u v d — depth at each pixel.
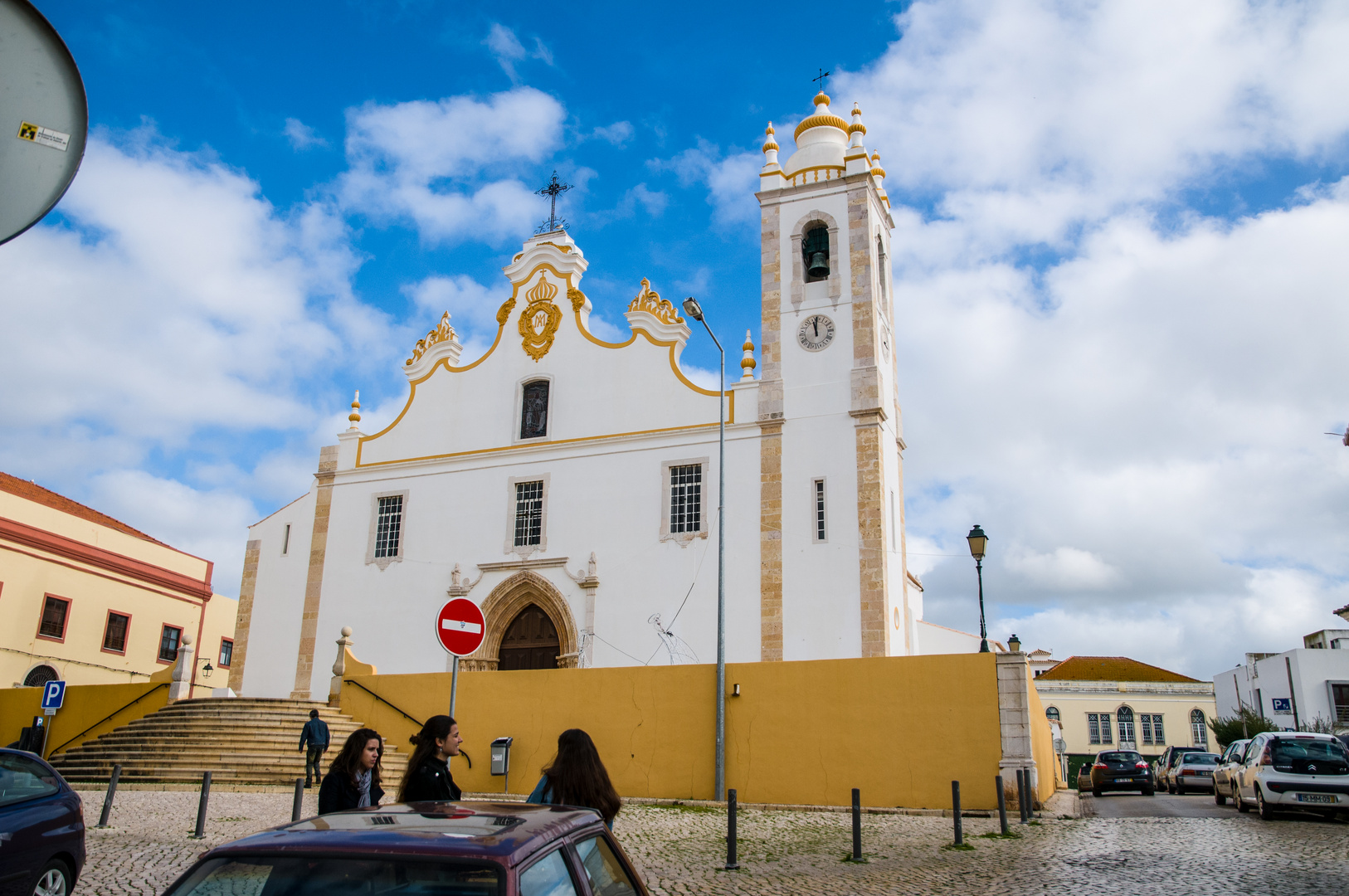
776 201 28.59
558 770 6.80
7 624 31.94
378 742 6.90
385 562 29.42
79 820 8.71
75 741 24.42
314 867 3.65
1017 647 17.28
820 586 24.72
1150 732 54.88
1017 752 16.77
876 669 17.84
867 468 25.19
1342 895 9.11
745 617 25.11
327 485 31.02
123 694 24.33
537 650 27.53
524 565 27.70
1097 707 55.44
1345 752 16.36
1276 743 16.70
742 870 10.91
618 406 28.19
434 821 4.12
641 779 18.91
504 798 19.20
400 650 28.44
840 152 29.30
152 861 10.77
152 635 38.72
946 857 11.84
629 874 4.94
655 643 25.75
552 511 27.95
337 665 22.66
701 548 26.03
